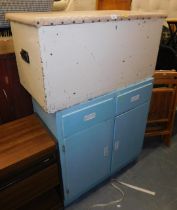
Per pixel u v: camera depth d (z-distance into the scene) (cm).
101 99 104
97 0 157
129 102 121
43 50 72
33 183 98
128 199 134
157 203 132
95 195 136
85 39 81
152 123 171
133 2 194
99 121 111
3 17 98
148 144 181
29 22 70
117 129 125
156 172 154
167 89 151
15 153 93
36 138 102
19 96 121
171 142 184
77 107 96
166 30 194
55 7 135
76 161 113
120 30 91
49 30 70
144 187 142
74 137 104
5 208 93
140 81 121
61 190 116
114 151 133
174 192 139
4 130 108
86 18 77
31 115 122
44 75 77
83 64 86
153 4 213
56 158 102
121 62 101
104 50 90
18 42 93
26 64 92
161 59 177
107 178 147
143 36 104
